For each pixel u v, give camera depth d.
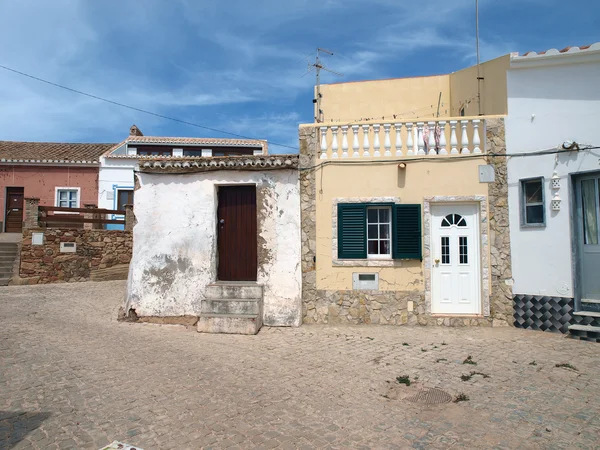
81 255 15.12
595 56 7.71
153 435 4.02
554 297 7.91
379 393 5.14
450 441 3.97
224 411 4.58
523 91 8.45
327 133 9.02
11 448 3.71
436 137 8.76
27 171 19.69
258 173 8.94
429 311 8.55
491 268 8.48
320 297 8.80
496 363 6.19
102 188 19.88
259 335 7.89
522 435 4.08
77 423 4.23
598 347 6.91
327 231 8.85
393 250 8.62
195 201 9.08
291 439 3.99
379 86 13.50
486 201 8.54
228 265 9.20
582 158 7.74
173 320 8.91
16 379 5.39
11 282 13.88
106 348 6.89
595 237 7.71
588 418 4.41
